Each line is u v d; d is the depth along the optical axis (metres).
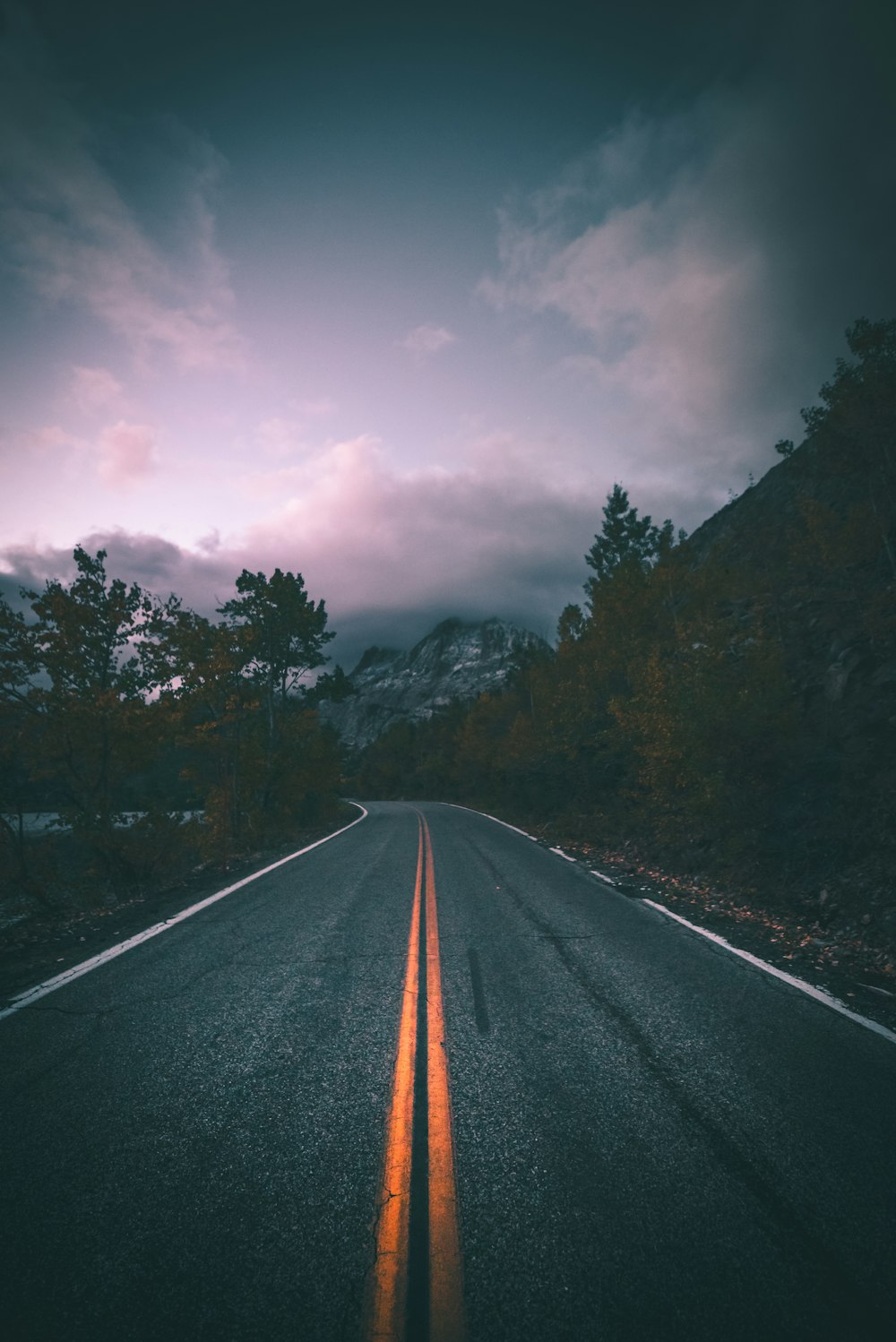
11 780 9.23
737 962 4.76
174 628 11.69
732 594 15.53
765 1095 2.76
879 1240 1.89
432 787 50.91
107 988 4.21
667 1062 3.10
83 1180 2.18
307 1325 1.60
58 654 9.73
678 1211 2.02
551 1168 2.24
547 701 20.56
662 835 10.30
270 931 5.77
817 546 14.14
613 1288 1.71
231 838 13.58
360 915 6.45
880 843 6.62
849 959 4.84
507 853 11.75
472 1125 2.53
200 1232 1.93
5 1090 2.82
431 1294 1.69
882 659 10.16
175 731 11.41
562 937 5.52
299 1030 3.52
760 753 8.23
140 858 9.73
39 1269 1.78
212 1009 3.84
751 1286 1.72
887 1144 2.38
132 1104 2.71
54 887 9.27
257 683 18.39
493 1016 3.71
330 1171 2.24
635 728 10.31
